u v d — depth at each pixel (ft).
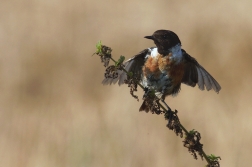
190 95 49.55
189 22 68.90
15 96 53.88
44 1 76.79
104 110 46.06
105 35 67.87
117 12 73.67
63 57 63.52
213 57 60.39
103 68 60.59
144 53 27.73
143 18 71.31
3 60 62.18
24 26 69.56
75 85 56.39
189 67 28.48
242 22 67.21
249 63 57.98
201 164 38.75
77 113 46.55
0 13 72.84
